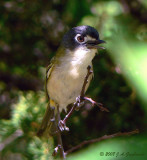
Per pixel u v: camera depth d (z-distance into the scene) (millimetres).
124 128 9688
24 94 10766
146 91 4293
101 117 10039
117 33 8789
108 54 9547
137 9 11297
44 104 10289
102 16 10594
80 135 9922
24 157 9281
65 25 11477
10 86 11750
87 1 10391
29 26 11852
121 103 9891
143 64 4918
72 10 10398
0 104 11445
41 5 11781
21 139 9578
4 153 9469
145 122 9234
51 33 11734
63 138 9906
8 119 11242
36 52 11852
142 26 10750
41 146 9117
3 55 11992
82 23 10586
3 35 11844
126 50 6812
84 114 10141
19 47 11938
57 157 8797
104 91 10109
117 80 9977
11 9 11734
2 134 9648
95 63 10148
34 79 11703
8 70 11852
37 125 9781
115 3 10977
